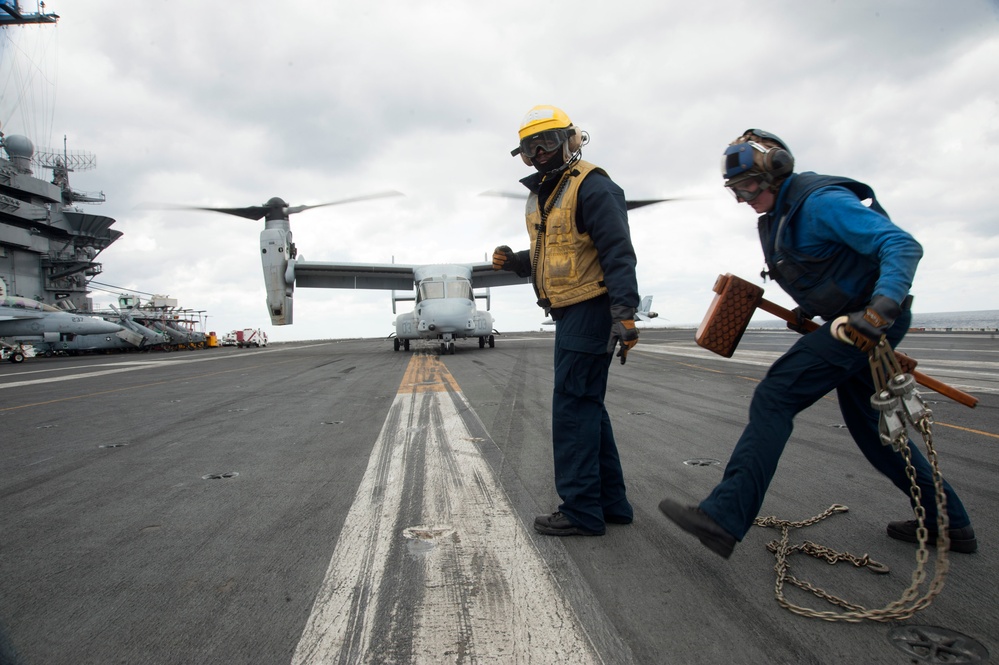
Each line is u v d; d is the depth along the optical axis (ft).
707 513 6.45
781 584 6.74
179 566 7.80
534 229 8.93
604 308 8.38
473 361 51.47
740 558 7.69
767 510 9.55
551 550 8.08
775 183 6.93
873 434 7.71
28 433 18.94
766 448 6.44
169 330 138.72
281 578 7.34
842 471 11.80
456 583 7.08
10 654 5.61
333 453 14.74
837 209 6.23
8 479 12.84
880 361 6.08
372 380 34.73
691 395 23.94
